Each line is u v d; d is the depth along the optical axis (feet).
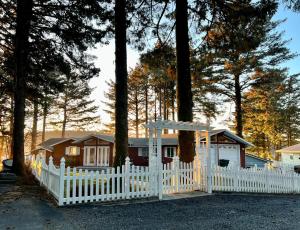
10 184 39.70
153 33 55.72
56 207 25.62
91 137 109.09
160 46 56.95
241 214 25.00
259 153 159.12
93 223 20.30
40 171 42.32
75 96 169.99
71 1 50.26
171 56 57.52
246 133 153.58
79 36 52.65
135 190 31.81
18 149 49.42
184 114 44.29
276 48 90.94
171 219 22.31
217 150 90.43
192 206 28.45
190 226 20.25
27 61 54.49
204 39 56.80
